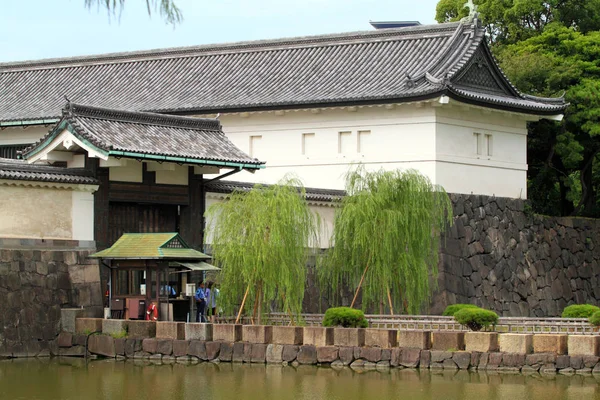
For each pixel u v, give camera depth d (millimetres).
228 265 33812
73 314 34000
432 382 28547
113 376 29609
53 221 34500
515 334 30172
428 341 30984
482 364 30250
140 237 34406
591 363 29625
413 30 48281
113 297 34562
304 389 27578
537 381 28625
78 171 35344
